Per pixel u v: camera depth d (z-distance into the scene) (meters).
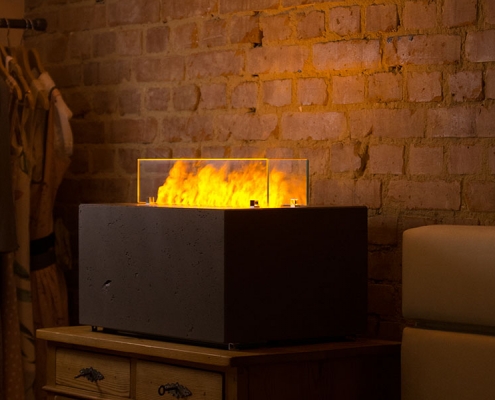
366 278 2.11
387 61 2.27
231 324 1.91
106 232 2.14
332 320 2.05
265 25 2.50
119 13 2.83
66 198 2.99
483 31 2.11
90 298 2.18
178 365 1.96
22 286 2.67
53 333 2.18
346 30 2.34
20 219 2.66
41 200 2.77
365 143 2.31
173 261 2.00
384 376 2.11
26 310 2.67
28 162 2.69
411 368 1.96
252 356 1.85
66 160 2.82
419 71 2.22
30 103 2.69
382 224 2.29
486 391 1.84
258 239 1.95
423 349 1.94
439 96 2.19
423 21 2.21
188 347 1.95
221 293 1.91
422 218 2.22
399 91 2.25
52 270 2.80
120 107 2.83
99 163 2.89
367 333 2.31
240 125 2.55
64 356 2.21
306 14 2.42
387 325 2.28
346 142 2.35
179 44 2.69
